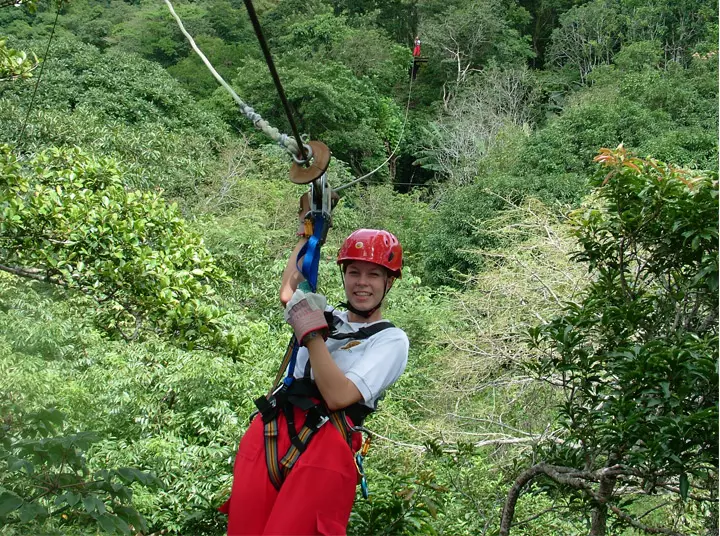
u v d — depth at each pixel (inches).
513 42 1603.1
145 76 955.3
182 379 392.5
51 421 146.6
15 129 642.8
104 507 118.2
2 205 227.0
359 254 93.1
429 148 1364.4
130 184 619.2
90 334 384.8
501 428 411.5
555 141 860.0
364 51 1395.2
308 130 1238.9
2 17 1513.3
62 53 946.7
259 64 1250.6
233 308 539.8
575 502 181.6
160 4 1800.0
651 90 1004.6
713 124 951.6
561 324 165.3
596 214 172.1
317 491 84.0
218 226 599.8
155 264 237.5
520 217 636.7
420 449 378.6
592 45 1557.6
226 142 944.3
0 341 332.5
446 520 230.7
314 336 84.5
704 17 1425.9
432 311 592.1
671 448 136.9
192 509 181.3
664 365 140.3
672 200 155.2
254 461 88.2
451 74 1558.8
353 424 88.5
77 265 235.5
